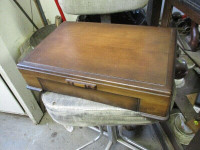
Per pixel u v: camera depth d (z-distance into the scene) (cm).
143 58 45
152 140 97
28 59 49
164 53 46
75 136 104
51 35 59
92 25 62
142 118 46
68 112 49
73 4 63
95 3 63
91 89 44
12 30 86
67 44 53
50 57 49
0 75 82
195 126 73
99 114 47
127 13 87
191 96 80
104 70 42
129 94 40
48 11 126
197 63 74
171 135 87
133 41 51
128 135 99
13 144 102
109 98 44
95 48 50
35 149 99
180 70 67
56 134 105
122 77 40
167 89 36
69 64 46
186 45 80
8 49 83
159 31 54
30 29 101
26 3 98
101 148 96
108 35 55
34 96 106
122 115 46
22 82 91
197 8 50
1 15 79
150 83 38
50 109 50
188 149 63
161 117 42
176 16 87
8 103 101
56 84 48
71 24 64
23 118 116
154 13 81
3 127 112
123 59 45
